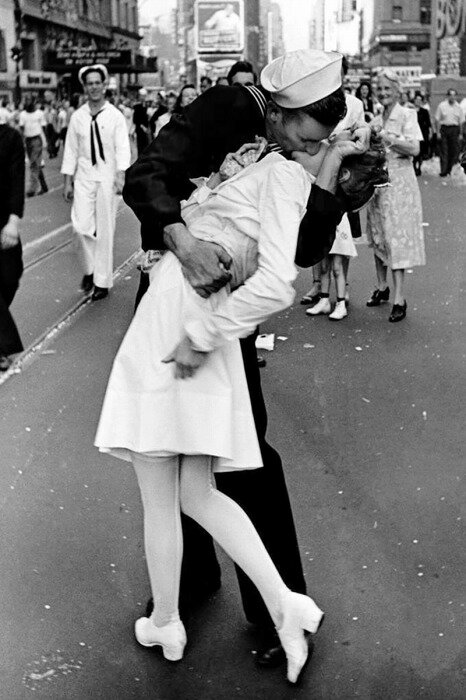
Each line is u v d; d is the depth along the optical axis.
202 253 2.79
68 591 3.79
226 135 3.04
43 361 6.89
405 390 6.18
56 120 35.00
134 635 3.49
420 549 4.08
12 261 6.46
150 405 2.89
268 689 3.17
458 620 3.55
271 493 3.23
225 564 3.97
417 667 3.28
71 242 12.47
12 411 5.84
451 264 10.64
